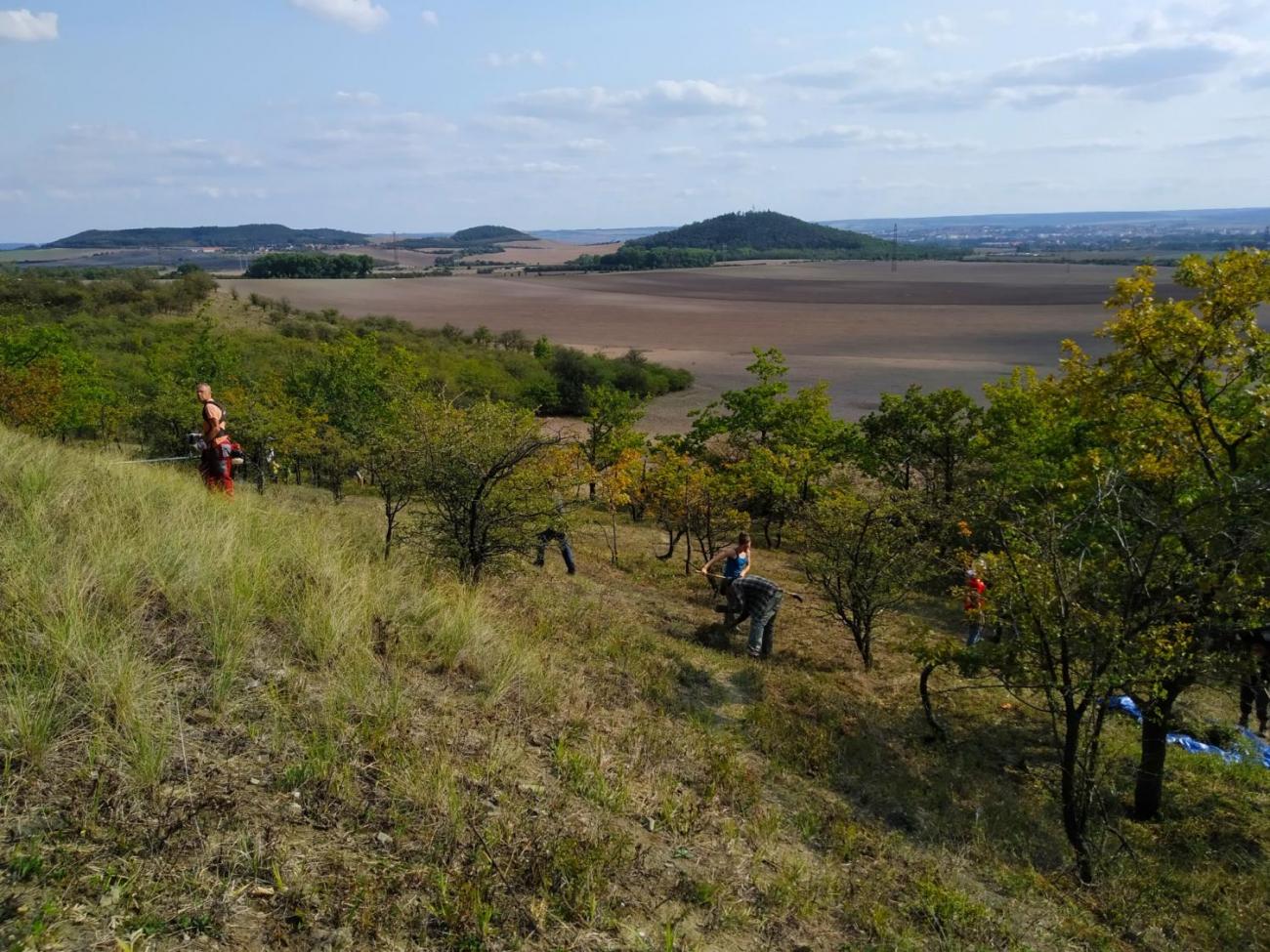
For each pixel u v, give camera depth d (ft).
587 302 437.58
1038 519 23.35
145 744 12.89
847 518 34.71
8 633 14.47
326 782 13.97
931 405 63.26
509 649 22.70
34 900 9.90
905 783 24.00
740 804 19.20
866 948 14.51
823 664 34.81
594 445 83.97
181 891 10.78
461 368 184.65
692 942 13.19
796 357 238.48
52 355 75.66
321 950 10.59
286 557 23.25
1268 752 28.09
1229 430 28.81
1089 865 20.54
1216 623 21.31
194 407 64.39
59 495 22.11
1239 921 19.47
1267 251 28.91
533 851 13.79
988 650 23.30
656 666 27.89
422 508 38.06
